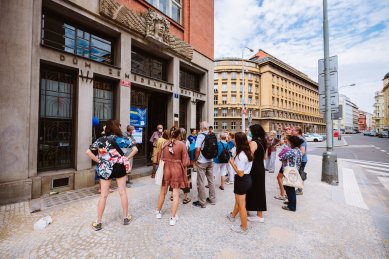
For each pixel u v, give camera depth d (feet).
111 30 21.94
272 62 152.15
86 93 19.21
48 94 17.53
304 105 195.00
